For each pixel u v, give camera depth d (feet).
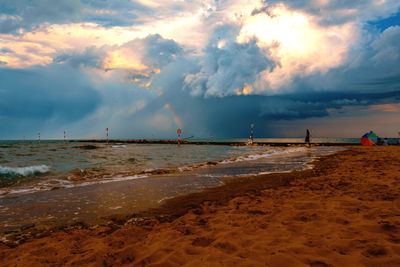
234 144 186.91
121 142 282.77
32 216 19.70
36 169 40.88
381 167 38.52
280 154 82.28
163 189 28.89
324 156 69.46
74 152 92.27
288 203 20.43
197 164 53.83
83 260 12.10
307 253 11.57
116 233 15.66
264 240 13.24
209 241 13.73
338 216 16.17
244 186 29.86
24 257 12.60
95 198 24.99
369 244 12.00
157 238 14.44
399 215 15.67
